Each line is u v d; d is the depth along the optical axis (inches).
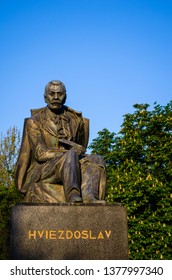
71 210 289.0
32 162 342.3
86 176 316.2
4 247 537.3
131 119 943.7
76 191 298.8
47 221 286.7
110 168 899.4
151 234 789.2
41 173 323.6
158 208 820.0
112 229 288.5
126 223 290.5
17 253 282.2
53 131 344.2
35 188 315.9
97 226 287.9
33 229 285.4
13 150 1140.5
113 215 290.5
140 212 829.8
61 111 357.4
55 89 347.6
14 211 287.9
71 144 336.8
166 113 928.9
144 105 945.5
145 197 816.9
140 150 895.1
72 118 359.3
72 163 307.0
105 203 293.0
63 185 306.0
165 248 770.8
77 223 287.3
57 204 289.7
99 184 319.3
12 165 1123.3
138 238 782.5
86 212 289.3
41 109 359.3
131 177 830.5
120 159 910.4
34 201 310.5
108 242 286.2
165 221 810.8
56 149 331.3
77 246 284.0
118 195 813.9
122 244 287.0
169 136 908.6
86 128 364.8
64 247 283.6
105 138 957.8
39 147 332.5
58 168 313.0
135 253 776.9
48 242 283.9
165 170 865.5
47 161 327.9
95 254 283.7
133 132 917.8
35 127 343.9
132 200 813.9
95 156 328.8
